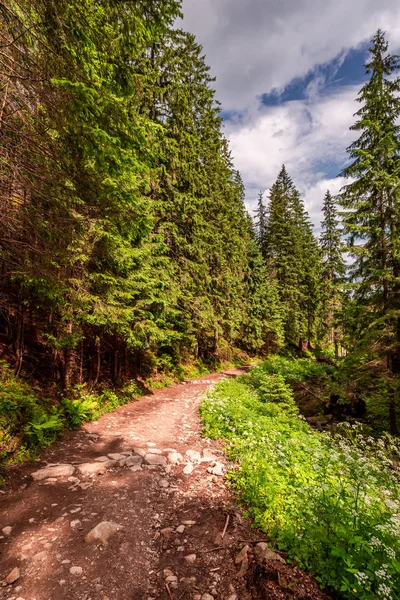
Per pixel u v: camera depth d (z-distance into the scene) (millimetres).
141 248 11289
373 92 12305
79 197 6074
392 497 5340
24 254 5711
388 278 10977
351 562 3189
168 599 3082
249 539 3957
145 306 12344
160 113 16484
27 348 9711
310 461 6070
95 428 8438
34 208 5445
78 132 5137
